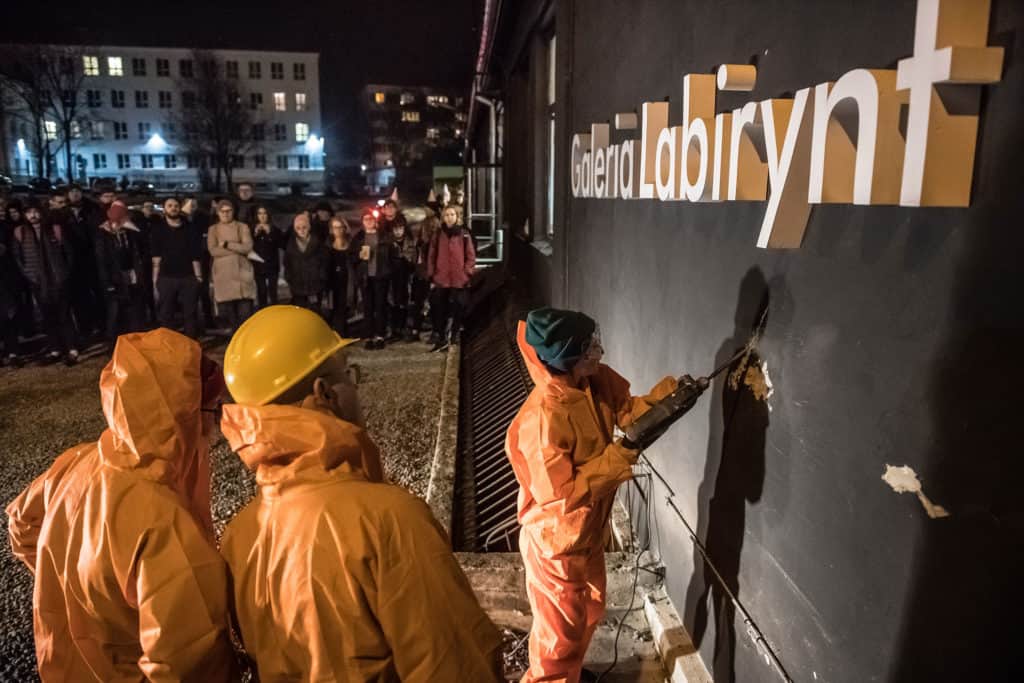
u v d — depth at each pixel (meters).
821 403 1.79
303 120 63.03
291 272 8.59
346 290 9.09
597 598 2.43
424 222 9.48
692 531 2.80
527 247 9.64
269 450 1.32
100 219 8.67
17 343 8.20
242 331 1.48
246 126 58.38
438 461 4.86
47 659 1.58
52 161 49.72
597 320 4.71
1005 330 1.18
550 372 2.21
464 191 16.30
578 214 5.50
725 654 2.45
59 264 8.00
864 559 1.60
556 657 2.28
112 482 1.43
